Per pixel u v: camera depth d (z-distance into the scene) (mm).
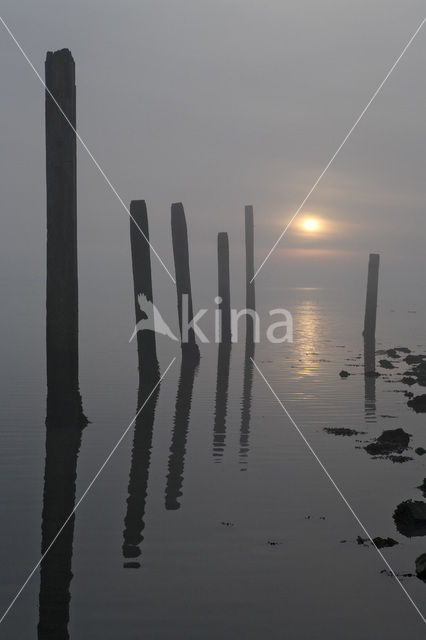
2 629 7711
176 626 7762
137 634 7598
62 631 7664
